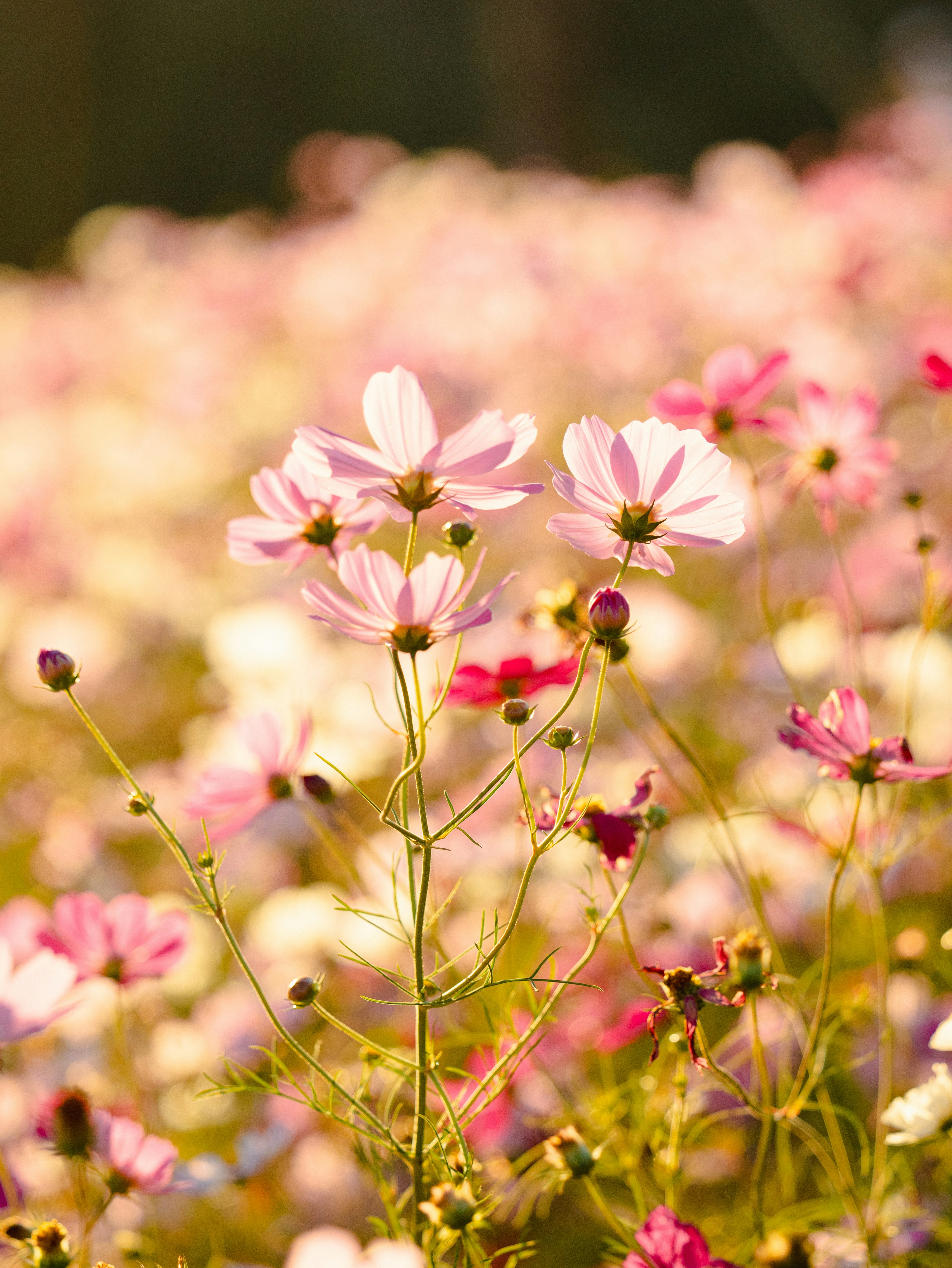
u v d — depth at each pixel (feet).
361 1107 4.58
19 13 34.91
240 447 11.84
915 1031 5.26
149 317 15.56
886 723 6.03
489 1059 5.15
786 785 5.94
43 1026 4.70
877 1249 4.89
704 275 12.06
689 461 4.51
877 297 11.02
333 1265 4.40
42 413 13.82
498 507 4.54
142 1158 4.75
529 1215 5.18
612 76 36.40
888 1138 4.75
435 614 4.47
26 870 6.80
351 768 6.16
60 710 8.45
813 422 5.24
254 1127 5.39
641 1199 4.88
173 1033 5.57
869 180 13.58
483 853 5.76
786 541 8.47
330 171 20.34
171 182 38.06
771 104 36.42
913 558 6.70
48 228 35.12
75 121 35.60
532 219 15.11
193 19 38.06
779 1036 5.21
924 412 9.11
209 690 8.25
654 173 33.55
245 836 6.11
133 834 6.77
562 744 4.48
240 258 17.25
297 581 8.95
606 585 8.05
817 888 5.64
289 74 39.75
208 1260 5.18
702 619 7.50
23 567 9.73
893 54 20.34
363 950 5.61
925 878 5.77
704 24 36.40
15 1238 4.56
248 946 5.92
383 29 40.68
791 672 6.29
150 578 9.47
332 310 14.07
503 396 10.71
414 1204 4.57
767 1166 5.24
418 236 15.48
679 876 5.78
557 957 5.54
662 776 5.97
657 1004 4.88
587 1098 5.08
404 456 4.51
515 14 28.25
